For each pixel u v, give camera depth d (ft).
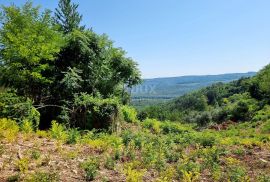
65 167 24.91
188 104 396.16
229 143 50.39
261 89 205.36
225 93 417.08
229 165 32.83
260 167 33.35
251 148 45.96
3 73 57.57
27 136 34.50
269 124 99.40
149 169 28.76
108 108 59.16
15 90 57.21
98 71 71.05
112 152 33.19
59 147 30.09
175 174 27.76
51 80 63.05
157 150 37.24
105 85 79.46
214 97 413.80
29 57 55.83
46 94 63.72
